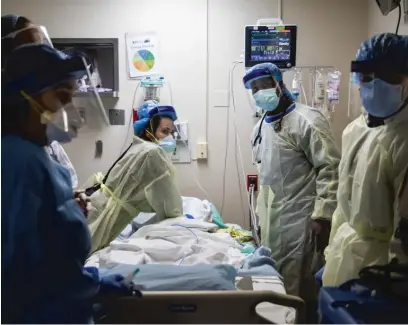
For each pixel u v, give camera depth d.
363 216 1.60
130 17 3.37
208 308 1.30
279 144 2.56
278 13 3.31
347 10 3.28
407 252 1.34
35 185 1.09
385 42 1.53
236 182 3.46
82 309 1.18
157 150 2.51
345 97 3.31
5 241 1.04
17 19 1.53
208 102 3.41
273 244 2.62
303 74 3.33
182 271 1.58
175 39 3.38
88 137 3.43
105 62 3.37
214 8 3.35
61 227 1.14
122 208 2.48
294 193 2.55
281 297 1.31
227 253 2.18
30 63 1.12
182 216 2.62
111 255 2.03
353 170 1.73
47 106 1.15
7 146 1.08
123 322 1.30
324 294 1.20
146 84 3.29
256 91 2.56
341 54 3.31
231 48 3.37
